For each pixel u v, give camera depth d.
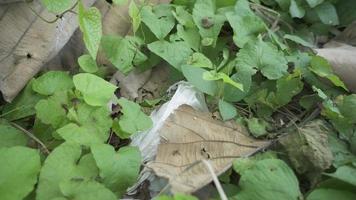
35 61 0.70
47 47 0.70
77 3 0.68
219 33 0.79
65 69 0.75
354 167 0.63
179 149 0.65
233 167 0.63
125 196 0.63
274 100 0.71
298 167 0.64
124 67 0.72
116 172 0.60
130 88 0.74
